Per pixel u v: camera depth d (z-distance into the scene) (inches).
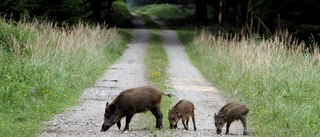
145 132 1080.8
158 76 2185.0
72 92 1622.8
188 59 3174.2
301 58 1883.6
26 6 2918.3
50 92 1470.2
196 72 2492.6
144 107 1109.1
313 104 1408.7
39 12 3011.8
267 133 1107.9
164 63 2797.7
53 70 1644.9
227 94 1758.1
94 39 2581.2
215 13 5674.2
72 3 3073.3
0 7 2901.1
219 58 2348.7
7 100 1328.7
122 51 3403.1
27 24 2038.6
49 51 1776.6
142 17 7377.0
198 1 6013.8
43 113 1288.1
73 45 2034.9
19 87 1439.5
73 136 1029.8
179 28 5718.5
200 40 3368.6
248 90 1670.8
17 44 1781.5
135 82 2014.0
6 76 1493.6
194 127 1159.6
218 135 1082.1
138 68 2539.4
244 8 4982.8
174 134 1062.4
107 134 1053.8
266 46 1995.6
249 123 1248.8
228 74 2000.5
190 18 6619.1
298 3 3061.0
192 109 1162.0
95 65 2231.8
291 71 1704.0
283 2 3110.2
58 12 3051.2
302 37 2977.4
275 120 1251.2
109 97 1628.9
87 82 1873.8
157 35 4810.5
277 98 1461.6
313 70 1704.0
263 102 1457.9
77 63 1943.9
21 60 1656.0
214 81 2091.5
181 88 1909.4
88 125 1174.3
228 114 1104.2
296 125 1174.3
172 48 3875.5
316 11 3046.3
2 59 1660.9
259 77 1706.4
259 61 1797.5
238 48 2220.7
